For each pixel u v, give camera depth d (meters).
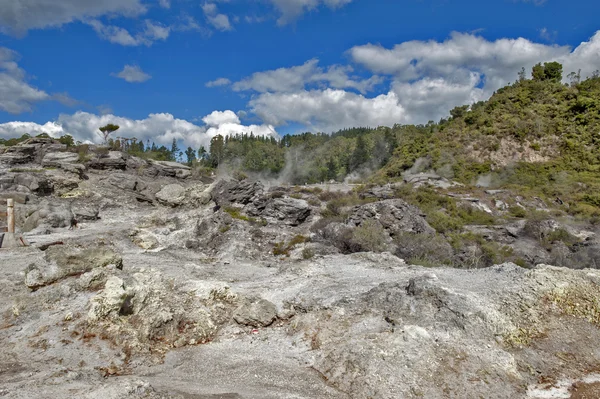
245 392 5.77
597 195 47.50
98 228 20.69
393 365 6.29
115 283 8.25
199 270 13.11
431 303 8.26
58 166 34.66
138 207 28.55
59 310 8.63
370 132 155.38
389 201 24.48
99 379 5.93
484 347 6.88
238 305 9.22
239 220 21.45
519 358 6.81
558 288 8.56
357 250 19.27
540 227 33.72
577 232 34.19
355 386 6.06
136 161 41.66
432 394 5.80
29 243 15.89
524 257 27.58
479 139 75.25
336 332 7.85
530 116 78.81
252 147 127.81
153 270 10.86
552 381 6.30
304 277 12.01
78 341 7.27
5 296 9.54
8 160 35.47
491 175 62.34
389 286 9.52
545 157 67.19
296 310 9.18
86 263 10.65
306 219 24.83
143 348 7.19
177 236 19.08
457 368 6.32
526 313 7.94
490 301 8.37
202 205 23.05
